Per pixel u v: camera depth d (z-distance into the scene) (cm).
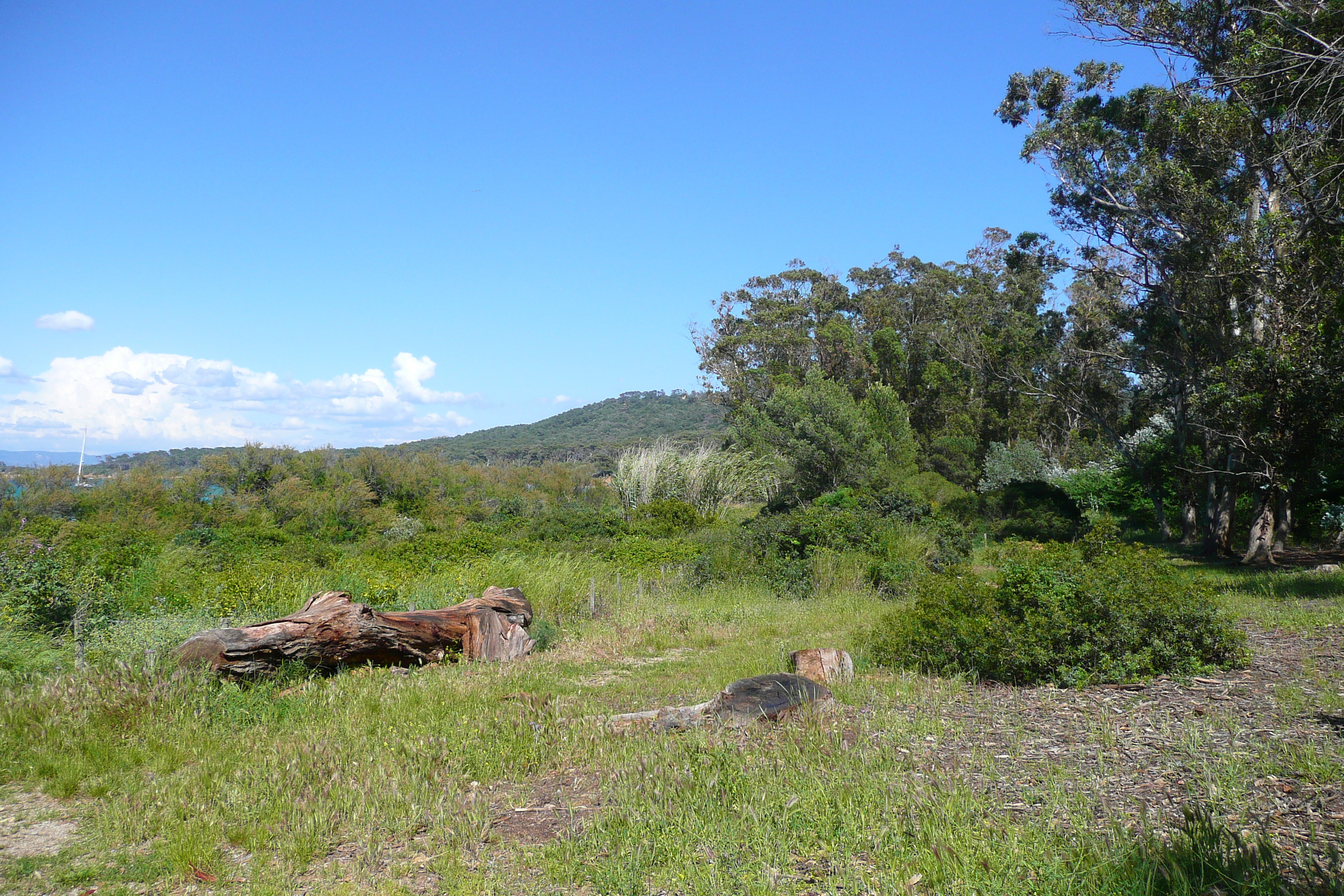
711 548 1582
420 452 4372
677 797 409
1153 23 1998
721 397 5381
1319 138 1530
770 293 5834
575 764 508
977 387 4725
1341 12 1454
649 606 1211
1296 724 486
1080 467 4269
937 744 489
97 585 923
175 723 587
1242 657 670
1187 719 512
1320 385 1553
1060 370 3319
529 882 346
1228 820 347
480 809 431
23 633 766
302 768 495
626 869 337
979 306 4859
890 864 324
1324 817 346
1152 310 2345
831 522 1562
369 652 802
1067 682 647
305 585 1041
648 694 709
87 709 583
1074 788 396
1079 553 775
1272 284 1838
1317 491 2195
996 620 703
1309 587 1184
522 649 923
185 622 865
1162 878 289
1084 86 2373
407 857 383
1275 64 1561
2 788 493
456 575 1183
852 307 5784
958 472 4194
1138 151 2245
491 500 3853
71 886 366
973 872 305
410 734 558
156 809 448
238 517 2583
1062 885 290
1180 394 2297
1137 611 662
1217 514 2128
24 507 2277
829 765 445
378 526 2780
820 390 3366
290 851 386
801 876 325
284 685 724
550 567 1320
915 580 1357
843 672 701
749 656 854
